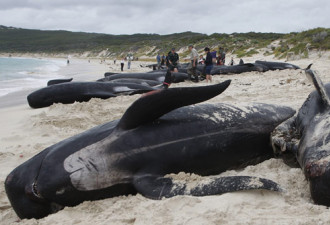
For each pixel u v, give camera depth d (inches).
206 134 197.2
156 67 1185.4
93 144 180.5
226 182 162.2
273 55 1507.1
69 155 176.9
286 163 211.3
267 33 2583.7
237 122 210.4
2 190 200.2
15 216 183.2
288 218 138.4
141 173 179.3
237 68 796.0
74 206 174.6
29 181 172.7
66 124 333.4
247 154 210.5
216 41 2536.9
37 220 162.9
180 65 960.9
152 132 187.6
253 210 146.1
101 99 454.0
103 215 155.2
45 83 901.2
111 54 4183.1
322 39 1315.2
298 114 223.6
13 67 1871.3
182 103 183.3
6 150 266.7
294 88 473.7
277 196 159.3
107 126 193.0
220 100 404.8
